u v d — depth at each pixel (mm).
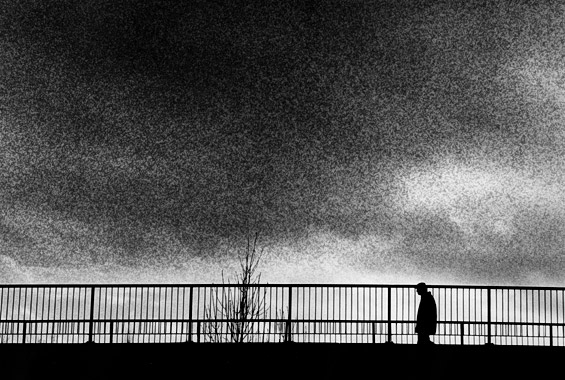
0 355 17094
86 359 17094
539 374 16609
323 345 17406
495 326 20312
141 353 17125
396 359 16812
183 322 19891
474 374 16656
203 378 17016
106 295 19938
